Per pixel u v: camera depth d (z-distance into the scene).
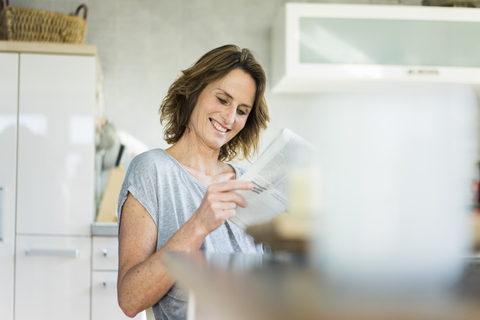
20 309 2.25
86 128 2.35
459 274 0.37
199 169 1.16
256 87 1.16
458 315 0.23
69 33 2.41
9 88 2.32
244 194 0.78
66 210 2.31
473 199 0.36
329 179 0.39
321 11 2.47
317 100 0.37
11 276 2.27
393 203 0.37
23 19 2.34
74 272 2.28
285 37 2.47
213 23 2.90
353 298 0.27
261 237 0.71
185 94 1.15
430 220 0.37
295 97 2.88
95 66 2.39
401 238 0.37
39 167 2.32
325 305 0.25
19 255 2.28
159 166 1.04
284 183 0.74
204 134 1.13
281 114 2.87
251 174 0.76
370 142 0.35
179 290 0.94
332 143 0.37
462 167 0.35
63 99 2.35
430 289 0.31
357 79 2.50
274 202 0.75
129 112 2.82
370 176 0.36
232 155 1.32
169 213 1.01
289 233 0.52
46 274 2.27
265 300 0.26
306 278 0.34
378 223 0.37
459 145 0.34
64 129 2.34
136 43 2.85
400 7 2.51
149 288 0.86
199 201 1.06
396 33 2.51
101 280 2.28
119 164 2.74
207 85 1.13
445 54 2.52
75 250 2.28
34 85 2.34
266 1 2.94
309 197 0.45
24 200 2.30
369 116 0.35
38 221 2.30
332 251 0.39
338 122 0.36
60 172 2.32
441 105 0.34
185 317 0.93
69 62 2.36
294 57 2.46
